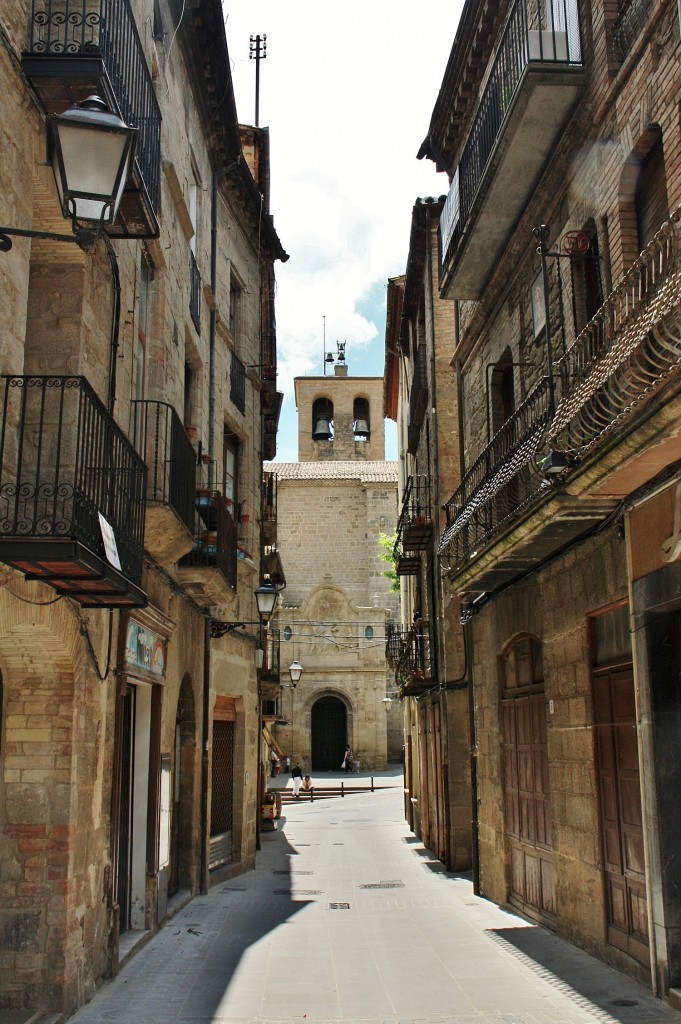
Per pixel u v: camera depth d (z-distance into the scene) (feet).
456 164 52.85
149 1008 24.30
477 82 47.24
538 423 30.66
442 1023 22.89
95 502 22.24
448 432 61.57
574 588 31.50
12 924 22.88
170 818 40.88
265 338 72.18
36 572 20.31
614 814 28.14
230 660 53.52
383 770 153.89
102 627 26.86
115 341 28.58
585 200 31.53
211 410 51.90
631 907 26.84
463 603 49.39
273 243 70.59
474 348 50.37
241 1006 24.73
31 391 24.72
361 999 25.48
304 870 57.00
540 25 31.83
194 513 39.27
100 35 23.40
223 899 44.50
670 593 23.67
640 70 26.94
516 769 40.09
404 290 77.41
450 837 56.29
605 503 26.96
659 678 25.05
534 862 37.01
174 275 41.11
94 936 25.75
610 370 22.03
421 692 69.87
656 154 27.12
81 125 16.48
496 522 35.73
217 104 50.78
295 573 165.48
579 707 30.96
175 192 39.99
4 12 20.38
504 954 30.86
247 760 57.52
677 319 18.54
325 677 156.46
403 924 37.76
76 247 25.38
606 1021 22.40
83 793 24.77
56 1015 22.22
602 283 29.53
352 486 168.76
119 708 28.84
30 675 23.93
